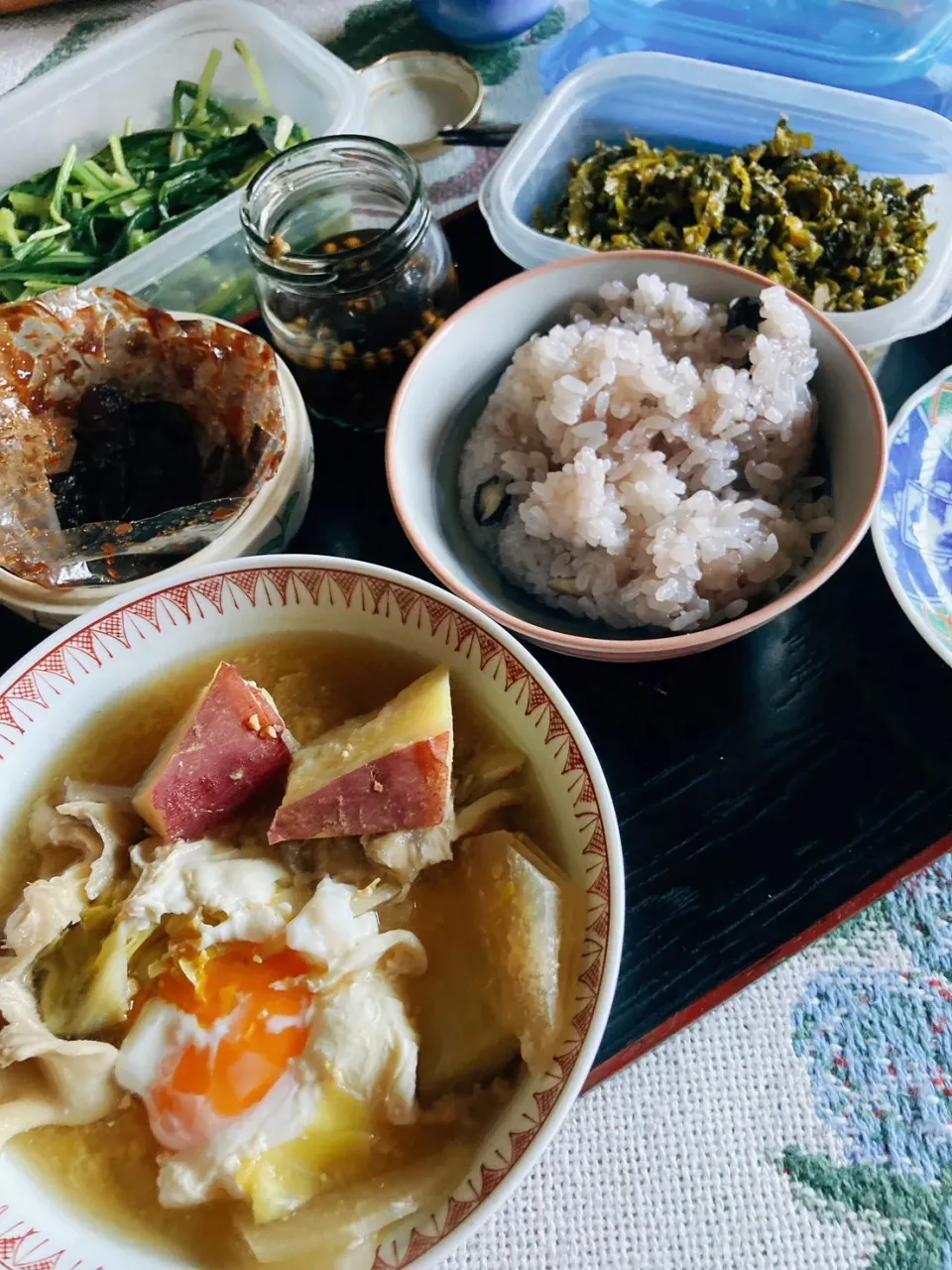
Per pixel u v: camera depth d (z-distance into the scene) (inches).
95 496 10.3
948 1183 8.4
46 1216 7.1
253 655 8.7
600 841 7.0
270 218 11.0
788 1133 8.7
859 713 9.7
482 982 7.4
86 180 15.4
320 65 15.2
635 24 15.5
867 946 9.3
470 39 15.9
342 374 10.9
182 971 7.5
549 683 7.4
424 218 10.4
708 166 12.9
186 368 10.3
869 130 13.2
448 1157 7.0
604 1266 8.3
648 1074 8.9
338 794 7.4
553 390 10.0
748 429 9.9
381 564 10.8
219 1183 7.1
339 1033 7.3
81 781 8.3
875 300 12.1
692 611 9.7
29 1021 7.4
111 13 18.0
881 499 10.3
